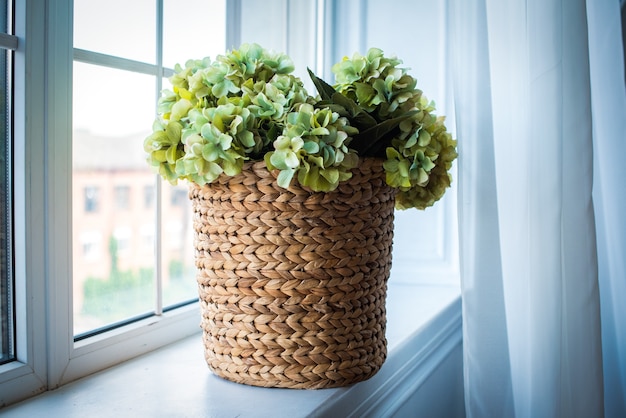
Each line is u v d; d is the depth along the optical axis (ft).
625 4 4.51
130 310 2.90
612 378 4.00
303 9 3.78
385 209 2.32
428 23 4.35
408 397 2.96
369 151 2.30
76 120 2.58
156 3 2.85
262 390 2.23
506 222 2.94
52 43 2.16
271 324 2.12
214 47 3.32
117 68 2.61
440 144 2.42
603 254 3.92
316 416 2.02
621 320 3.92
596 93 3.74
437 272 4.45
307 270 2.09
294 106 2.04
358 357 2.24
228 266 2.14
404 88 2.26
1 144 2.14
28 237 2.12
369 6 4.42
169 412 2.01
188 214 3.33
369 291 2.27
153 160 2.06
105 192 2.74
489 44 2.93
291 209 2.04
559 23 2.77
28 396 2.15
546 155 2.80
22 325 2.15
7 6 2.10
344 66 2.34
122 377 2.39
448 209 4.40
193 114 1.97
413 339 3.12
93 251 2.69
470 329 2.96
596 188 3.83
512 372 2.96
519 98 2.92
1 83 2.12
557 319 2.83
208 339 2.30
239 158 1.96
